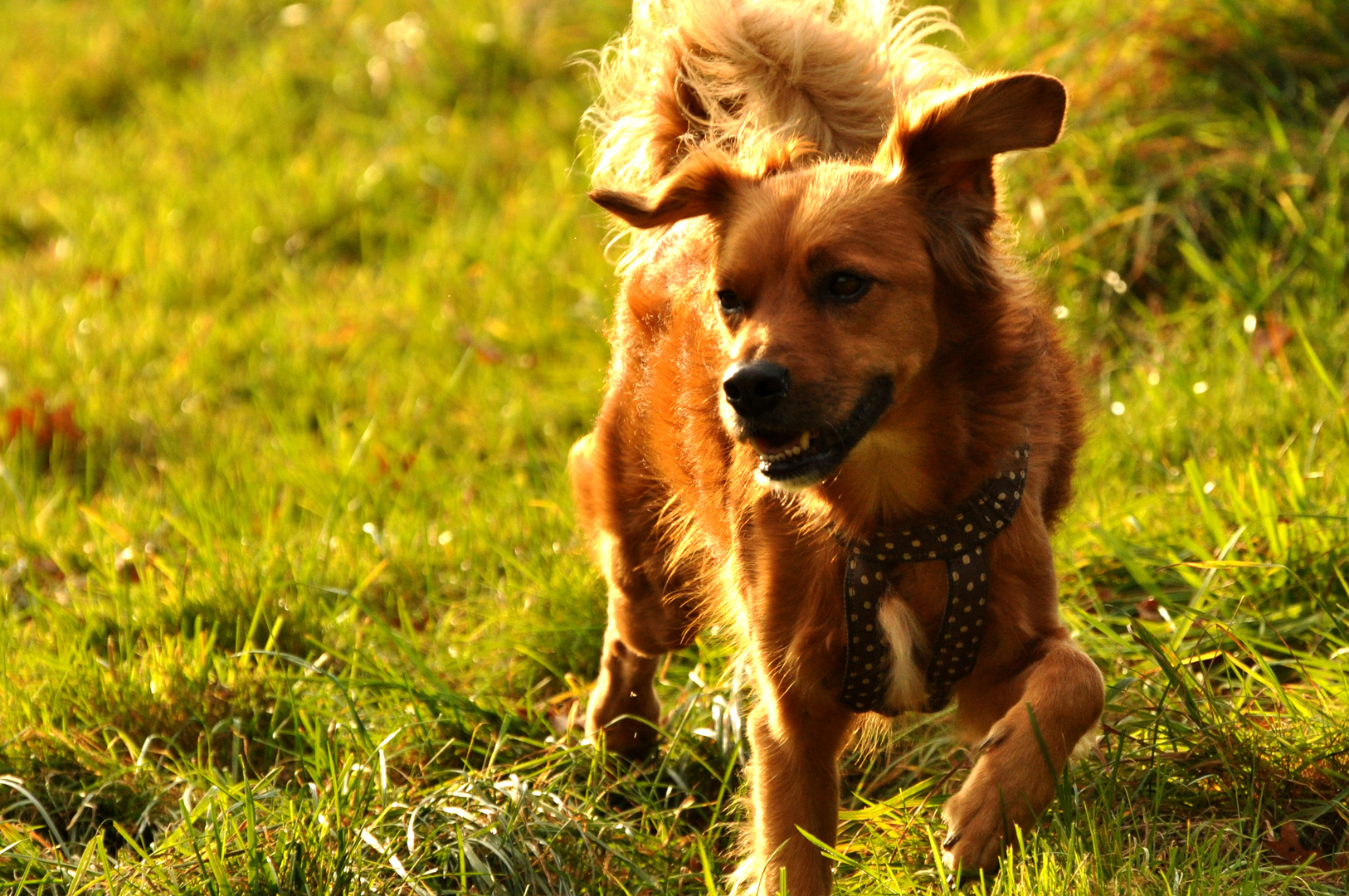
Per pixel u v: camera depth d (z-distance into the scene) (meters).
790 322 5.24
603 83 7.71
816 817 5.66
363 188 15.55
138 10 20.66
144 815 6.73
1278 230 10.77
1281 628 7.01
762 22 7.00
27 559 9.78
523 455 10.98
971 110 5.35
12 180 17.03
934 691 5.68
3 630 8.21
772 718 5.75
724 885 6.05
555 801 6.34
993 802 4.96
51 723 7.41
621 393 7.18
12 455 11.38
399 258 14.58
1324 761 6.05
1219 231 10.89
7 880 6.24
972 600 5.44
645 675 7.42
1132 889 5.11
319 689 7.57
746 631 6.09
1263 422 8.87
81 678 7.64
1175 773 6.10
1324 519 7.36
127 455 11.62
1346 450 8.24
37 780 7.13
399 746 7.17
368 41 18.44
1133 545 7.86
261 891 5.70
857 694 5.60
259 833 6.10
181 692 7.58
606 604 8.33
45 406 12.09
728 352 5.59
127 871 6.00
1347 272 10.34
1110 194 11.27
